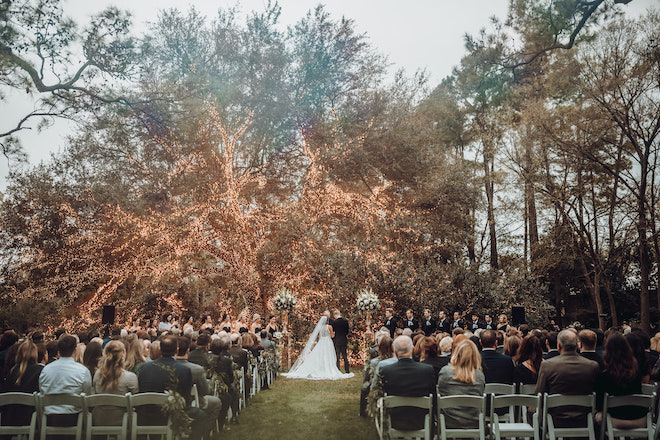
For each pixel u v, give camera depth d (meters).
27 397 4.99
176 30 21.06
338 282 16.80
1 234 18.34
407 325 14.45
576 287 25.09
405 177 21.98
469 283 17.28
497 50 18.69
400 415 5.09
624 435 4.73
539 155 19.88
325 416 7.86
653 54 17.39
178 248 18.39
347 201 19.34
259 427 7.15
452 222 22.97
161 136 17.64
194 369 5.75
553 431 4.80
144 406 5.12
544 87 19.94
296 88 21.72
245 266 18.97
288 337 15.86
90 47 13.08
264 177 20.53
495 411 5.58
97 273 18.33
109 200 19.45
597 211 21.56
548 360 5.01
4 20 11.85
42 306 18.66
